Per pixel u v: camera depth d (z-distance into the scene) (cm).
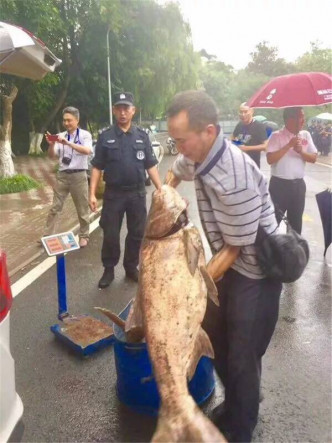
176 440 173
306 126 3025
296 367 366
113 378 351
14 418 221
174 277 210
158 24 2441
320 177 1612
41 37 1592
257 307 246
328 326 439
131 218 529
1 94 1459
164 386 193
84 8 2019
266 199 240
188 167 264
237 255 238
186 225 222
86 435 290
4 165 1403
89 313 468
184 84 2791
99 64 2361
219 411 294
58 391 335
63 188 705
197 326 210
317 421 301
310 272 593
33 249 684
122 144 498
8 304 230
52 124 2852
